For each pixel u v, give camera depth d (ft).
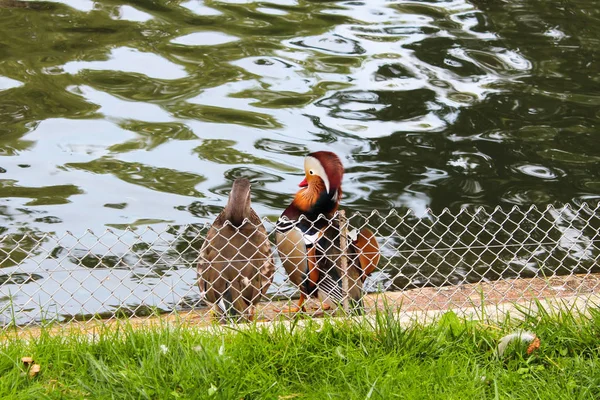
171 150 13.19
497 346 9.10
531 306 9.77
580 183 12.84
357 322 9.34
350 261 10.17
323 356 9.04
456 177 12.87
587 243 11.76
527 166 13.14
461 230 11.94
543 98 14.60
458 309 9.77
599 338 9.19
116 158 12.98
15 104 13.87
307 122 13.91
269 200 12.34
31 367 8.85
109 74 14.76
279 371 8.99
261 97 14.43
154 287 10.96
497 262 11.43
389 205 12.31
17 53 15.11
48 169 12.68
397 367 8.98
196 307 10.71
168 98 14.28
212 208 12.19
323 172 10.44
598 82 15.03
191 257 11.42
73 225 11.80
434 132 13.76
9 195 12.18
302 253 10.21
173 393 8.63
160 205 12.19
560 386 8.80
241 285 9.95
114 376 8.78
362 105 14.33
